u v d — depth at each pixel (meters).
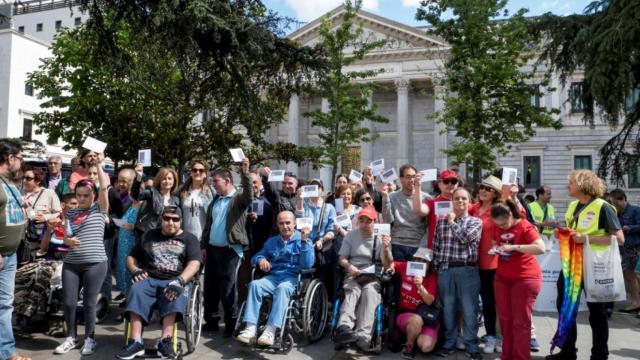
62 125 17.52
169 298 5.80
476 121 21.53
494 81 20.58
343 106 25.34
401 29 43.66
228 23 10.27
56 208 7.83
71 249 6.19
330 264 7.41
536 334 7.38
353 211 8.09
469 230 6.27
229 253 6.96
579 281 5.80
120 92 15.56
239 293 7.68
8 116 40.50
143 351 5.76
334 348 6.36
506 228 5.72
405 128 44.00
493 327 6.58
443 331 6.39
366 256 6.69
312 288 6.54
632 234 9.17
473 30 20.70
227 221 6.90
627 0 12.13
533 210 10.99
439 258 6.38
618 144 15.46
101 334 6.90
